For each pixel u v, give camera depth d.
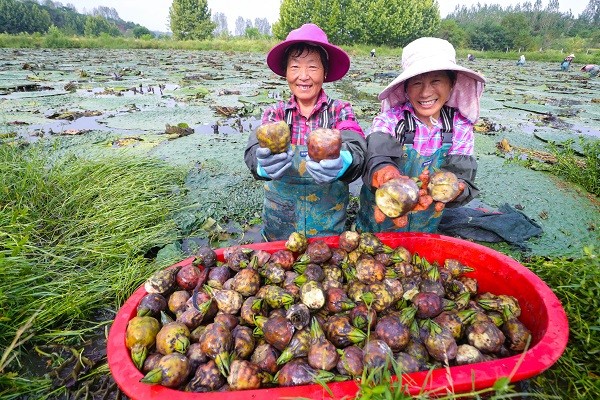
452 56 1.17
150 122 2.93
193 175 1.94
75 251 1.27
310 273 0.95
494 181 1.93
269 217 1.28
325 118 1.28
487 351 0.79
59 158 1.83
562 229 1.50
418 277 0.96
